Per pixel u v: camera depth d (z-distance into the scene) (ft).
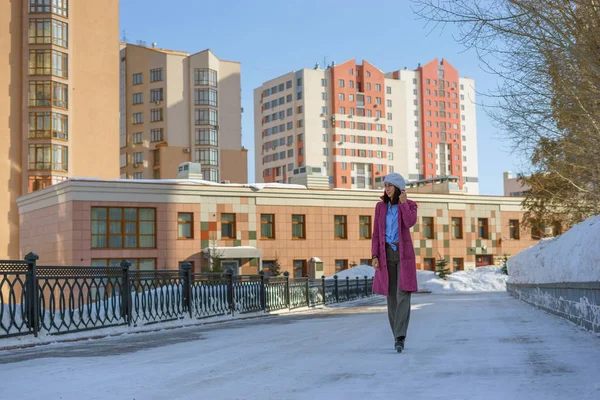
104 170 185.88
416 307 67.00
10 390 15.70
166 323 43.14
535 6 35.19
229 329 39.47
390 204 22.68
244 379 16.56
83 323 34.60
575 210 90.22
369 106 415.23
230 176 259.39
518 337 25.84
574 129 48.93
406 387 14.51
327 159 402.31
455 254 168.96
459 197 170.91
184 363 20.43
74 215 117.80
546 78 42.11
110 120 188.34
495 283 143.64
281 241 141.79
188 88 257.55
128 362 21.13
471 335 27.35
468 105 506.89
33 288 30.78
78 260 117.50
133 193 123.85
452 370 16.84
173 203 128.57
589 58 34.88
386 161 420.77
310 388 14.87
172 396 14.32
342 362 19.26
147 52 261.44
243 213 137.59
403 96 435.53
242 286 56.54
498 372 16.29
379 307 74.02
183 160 253.85
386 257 22.26
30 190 172.76
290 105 408.67
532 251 55.36
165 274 43.86
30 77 175.11
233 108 263.49
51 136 173.99
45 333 31.30
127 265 38.96
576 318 31.73
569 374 15.62
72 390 15.47
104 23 190.29
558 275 37.60
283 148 412.36
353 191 151.84
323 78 405.39
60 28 179.52
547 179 94.17
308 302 77.25
